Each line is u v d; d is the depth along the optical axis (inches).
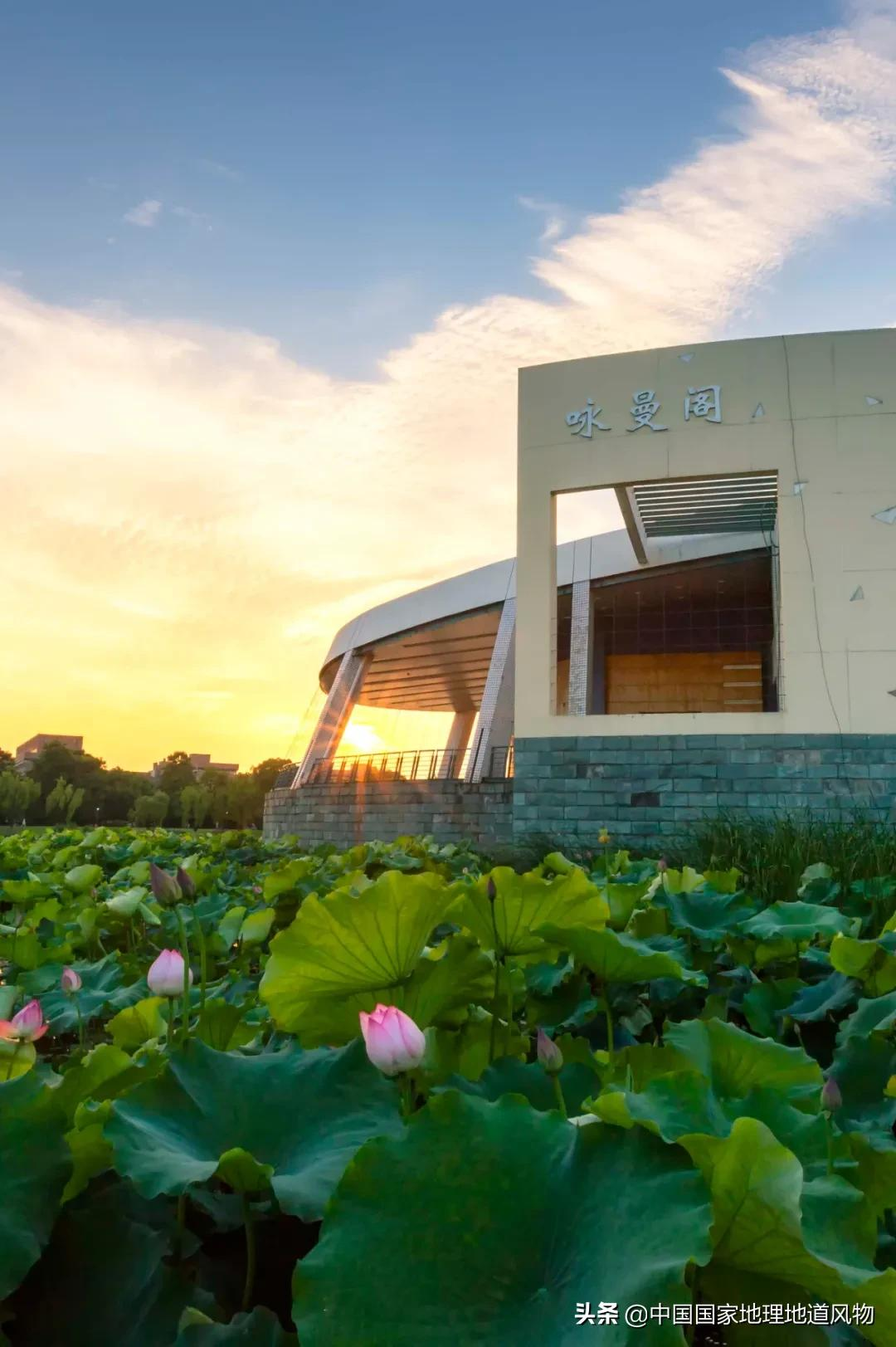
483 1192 36.4
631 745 461.1
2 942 124.9
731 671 817.5
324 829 750.5
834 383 462.9
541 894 77.7
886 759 428.8
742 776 444.1
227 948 123.2
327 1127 46.9
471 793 646.5
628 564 732.0
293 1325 42.4
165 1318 37.4
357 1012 70.4
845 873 195.8
